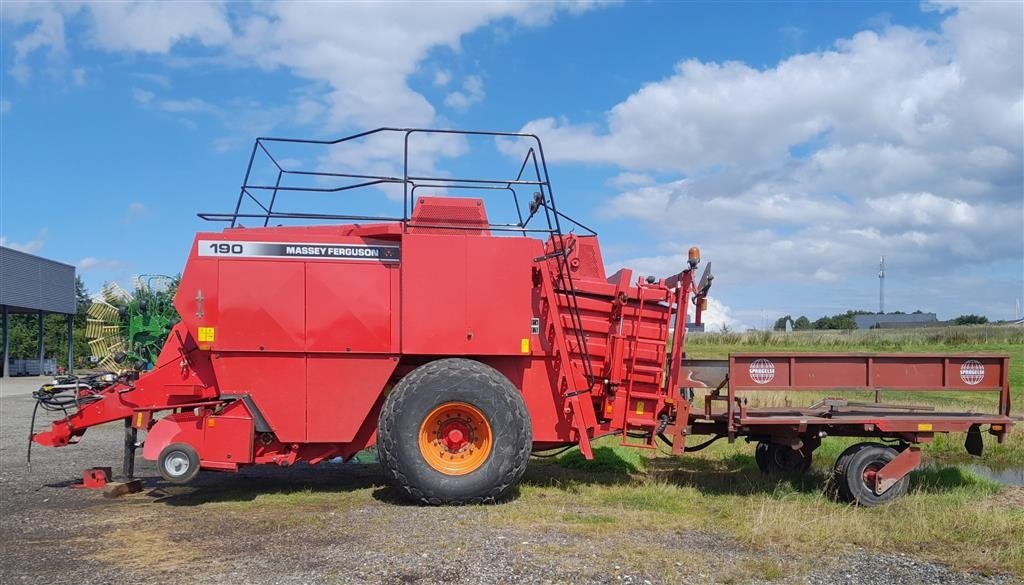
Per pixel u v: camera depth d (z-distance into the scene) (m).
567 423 8.05
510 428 7.27
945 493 8.11
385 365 7.61
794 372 8.09
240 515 6.93
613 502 7.53
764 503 7.27
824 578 5.19
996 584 5.15
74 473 9.28
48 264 44.03
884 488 7.61
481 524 6.46
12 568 5.38
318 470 9.45
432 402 7.17
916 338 40.66
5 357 39.91
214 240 7.49
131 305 12.53
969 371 8.15
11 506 7.41
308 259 7.57
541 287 7.99
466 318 7.64
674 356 8.21
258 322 7.46
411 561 5.38
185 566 5.37
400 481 7.14
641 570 5.22
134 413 7.98
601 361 8.20
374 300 7.61
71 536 6.24
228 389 7.45
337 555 5.55
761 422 7.91
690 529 6.43
